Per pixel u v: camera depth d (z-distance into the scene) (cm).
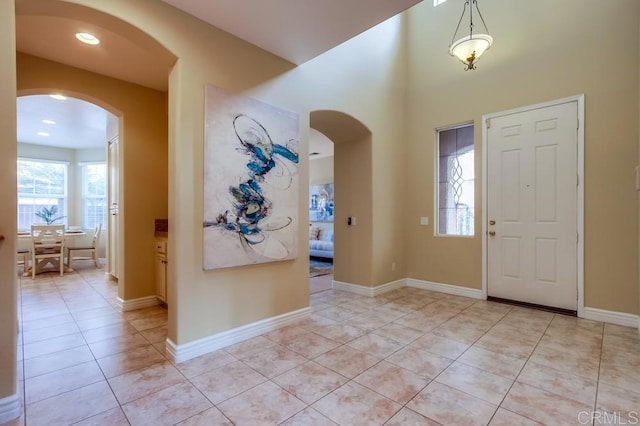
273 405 180
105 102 334
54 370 219
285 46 286
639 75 301
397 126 463
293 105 319
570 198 341
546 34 358
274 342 270
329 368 224
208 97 250
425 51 462
